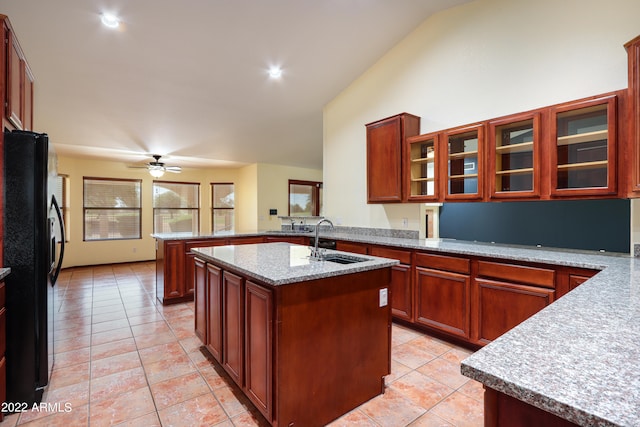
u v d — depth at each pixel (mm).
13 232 1896
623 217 3031
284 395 1593
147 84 3701
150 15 2756
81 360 2473
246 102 4438
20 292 1894
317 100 4715
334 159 4762
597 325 971
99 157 6320
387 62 3959
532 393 610
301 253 2453
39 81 3393
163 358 2514
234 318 2021
